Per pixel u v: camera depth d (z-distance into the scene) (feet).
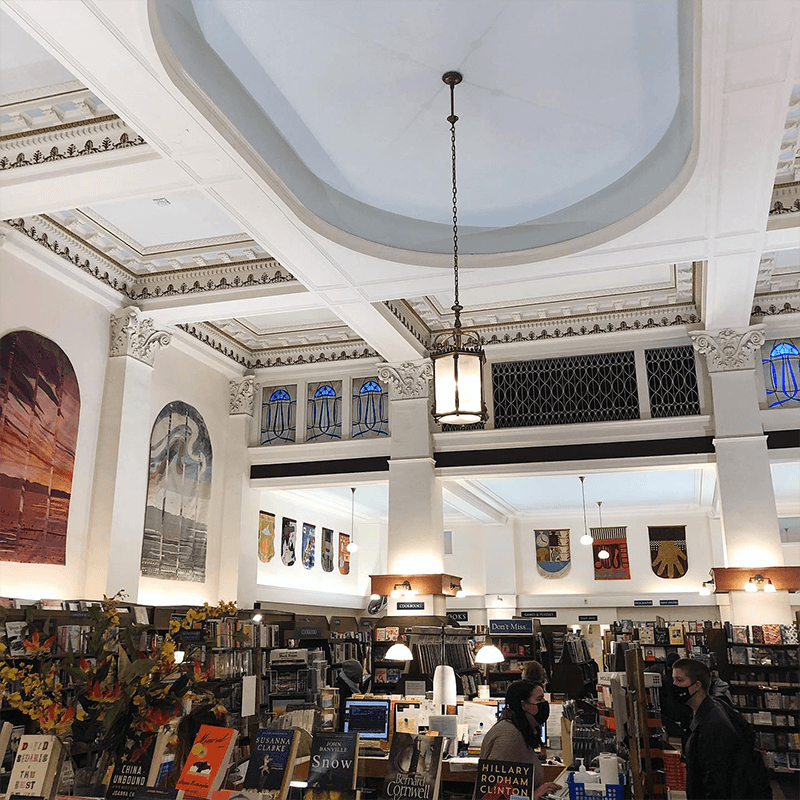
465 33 19.72
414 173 25.79
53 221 29.25
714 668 35.42
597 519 69.10
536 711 15.65
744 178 22.61
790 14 16.55
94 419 32.24
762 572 33.32
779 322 36.55
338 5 18.84
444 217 28.37
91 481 31.73
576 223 27.09
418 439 39.42
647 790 14.94
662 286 35.70
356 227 27.07
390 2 18.72
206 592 39.24
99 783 9.56
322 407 42.65
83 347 32.01
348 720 19.43
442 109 22.72
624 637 44.83
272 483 41.91
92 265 32.14
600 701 19.39
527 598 68.13
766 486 34.27
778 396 35.99
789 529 63.00
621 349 38.55
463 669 32.78
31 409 28.78
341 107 22.61
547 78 21.40
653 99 22.38
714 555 65.16
